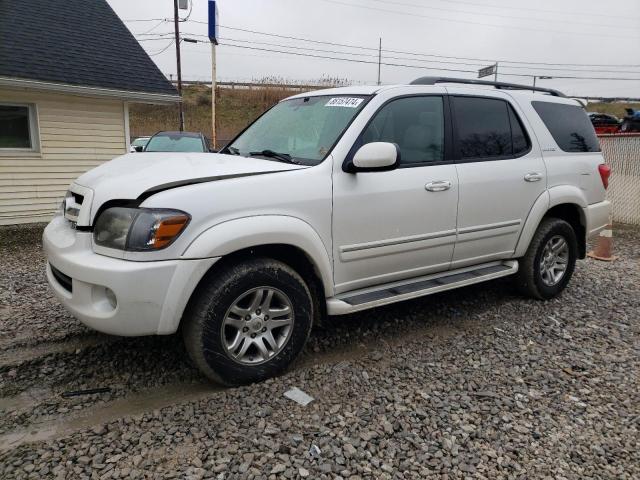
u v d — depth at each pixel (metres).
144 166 3.21
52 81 9.32
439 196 3.81
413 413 2.86
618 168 10.72
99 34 11.75
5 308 4.45
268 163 3.33
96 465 2.36
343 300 3.48
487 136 4.28
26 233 8.70
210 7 16.38
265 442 2.54
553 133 4.83
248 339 3.09
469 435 2.69
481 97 4.31
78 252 2.90
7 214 9.59
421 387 3.17
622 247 8.08
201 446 2.51
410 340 3.94
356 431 2.67
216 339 2.93
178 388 3.14
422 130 3.87
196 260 2.76
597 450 2.61
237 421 2.73
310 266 3.33
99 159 10.69
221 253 2.83
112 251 2.77
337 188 3.31
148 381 3.22
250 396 2.99
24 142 9.70
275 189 3.06
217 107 45.19
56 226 3.31
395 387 3.16
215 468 2.34
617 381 3.36
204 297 2.89
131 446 2.51
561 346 3.90
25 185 9.73
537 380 3.33
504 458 2.52
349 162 3.37
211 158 3.42
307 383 3.17
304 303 3.25
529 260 4.73
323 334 4.01
